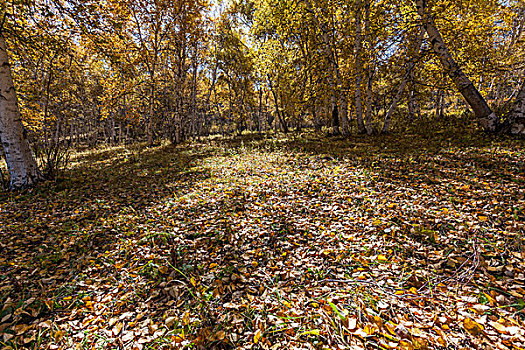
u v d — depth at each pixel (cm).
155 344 209
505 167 498
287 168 735
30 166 734
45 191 689
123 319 240
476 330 190
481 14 1059
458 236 313
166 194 613
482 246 287
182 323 224
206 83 2802
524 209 341
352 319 210
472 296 225
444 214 365
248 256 323
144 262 330
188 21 1786
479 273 250
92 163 1231
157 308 250
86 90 2417
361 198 460
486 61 945
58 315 250
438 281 248
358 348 188
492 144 681
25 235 431
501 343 179
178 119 1980
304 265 297
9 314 246
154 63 1842
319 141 1218
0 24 705
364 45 1205
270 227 391
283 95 1967
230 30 2227
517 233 290
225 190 583
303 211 439
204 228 409
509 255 268
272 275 284
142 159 1191
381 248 311
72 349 211
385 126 1212
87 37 866
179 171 852
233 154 1098
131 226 441
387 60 1022
